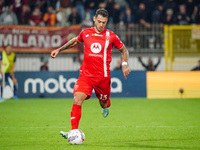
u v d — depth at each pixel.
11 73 52.59
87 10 66.56
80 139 20.92
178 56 54.19
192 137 23.83
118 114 36.75
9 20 62.84
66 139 23.34
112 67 55.34
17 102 48.25
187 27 53.88
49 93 53.31
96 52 21.80
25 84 53.25
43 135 25.05
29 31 52.91
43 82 53.25
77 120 21.28
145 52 54.81
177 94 53.62
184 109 40.94
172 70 54.47
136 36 54.66
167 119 33.16
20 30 52.69
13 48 52.50
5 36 52.19
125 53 23.02
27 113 37.81
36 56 53.50
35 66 53.94
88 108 42.09
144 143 21.64
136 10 65.38
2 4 63.28
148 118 33.88
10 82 52.66
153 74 54.06
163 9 65.56
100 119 33.19
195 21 65.44
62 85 53.31
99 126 29.06
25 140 23.08
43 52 53.41
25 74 53.19
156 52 54.78
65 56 54.19
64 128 28.23
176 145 20.92
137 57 54.91
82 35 22.27
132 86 53.69
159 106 43.78
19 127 28.70
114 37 22.20
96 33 22.05
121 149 19.58
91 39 21.94
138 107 42.81
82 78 21.95
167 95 53.62
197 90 53.62
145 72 53.91
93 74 21.88
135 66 55.03
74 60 54.38
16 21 63.19
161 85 53.72
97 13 21.59
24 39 52.88
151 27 54.50
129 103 46.88
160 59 54.91
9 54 52.22
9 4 63.38
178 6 65.75
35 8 64.00
